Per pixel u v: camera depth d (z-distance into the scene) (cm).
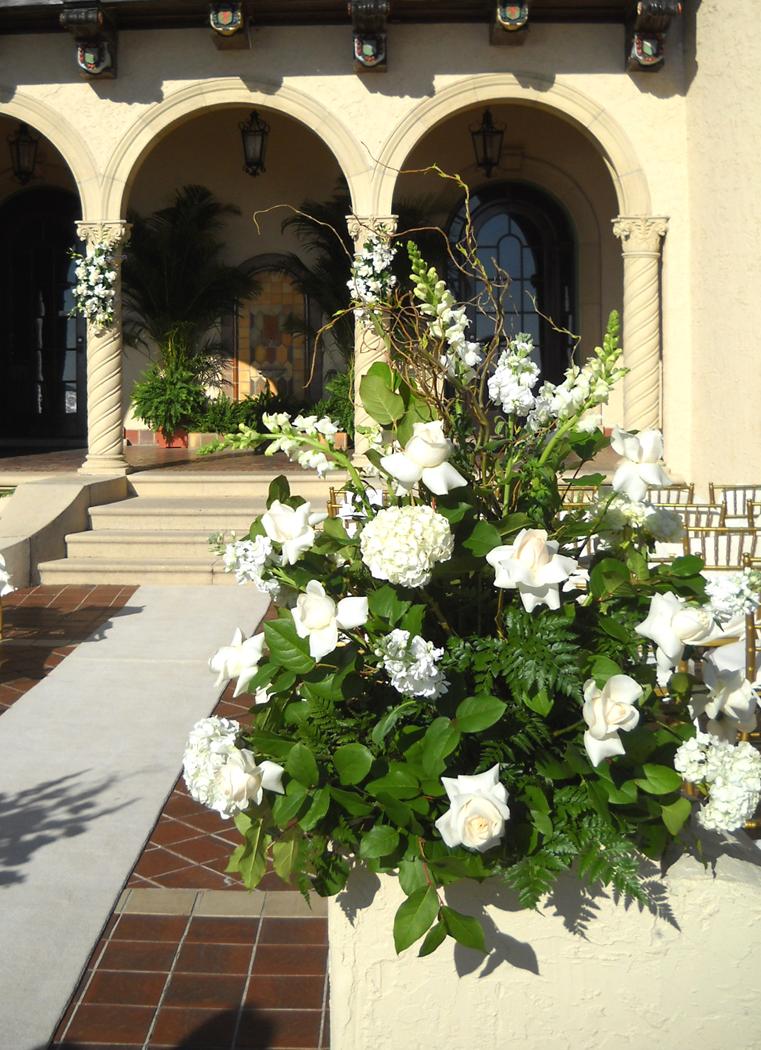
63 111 1300
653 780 239
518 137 1730
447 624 257
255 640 268
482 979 245
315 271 1795
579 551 272
